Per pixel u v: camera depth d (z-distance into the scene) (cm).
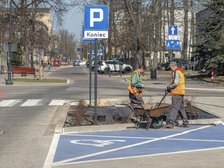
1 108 1827
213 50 4116
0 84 3412
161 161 851
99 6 1309
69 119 1438
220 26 4053
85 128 1248
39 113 1653
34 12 5422
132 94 1453
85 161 857
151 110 1224
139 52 4578
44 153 941
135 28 4453
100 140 1091
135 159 870
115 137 1133
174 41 2944
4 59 5816
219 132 1207
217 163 834
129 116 1444
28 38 5425
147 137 1130
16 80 3812
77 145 1027
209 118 1452
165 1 5116
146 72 5988
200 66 4681
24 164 836
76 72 6569
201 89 3100
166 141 1072
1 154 933
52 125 1336
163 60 8375
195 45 4341
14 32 5281
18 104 1975
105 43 8138
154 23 5362
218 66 4200
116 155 912
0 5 5247
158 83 3744
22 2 5328
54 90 2817
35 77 4509
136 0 4506
